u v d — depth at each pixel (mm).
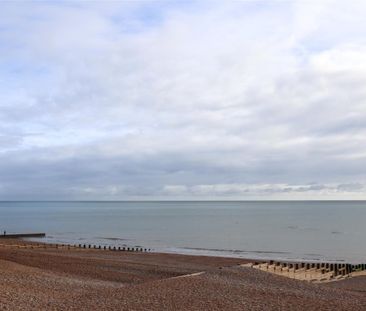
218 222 126875
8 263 24188
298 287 20109
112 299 16531
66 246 51625
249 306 15828
